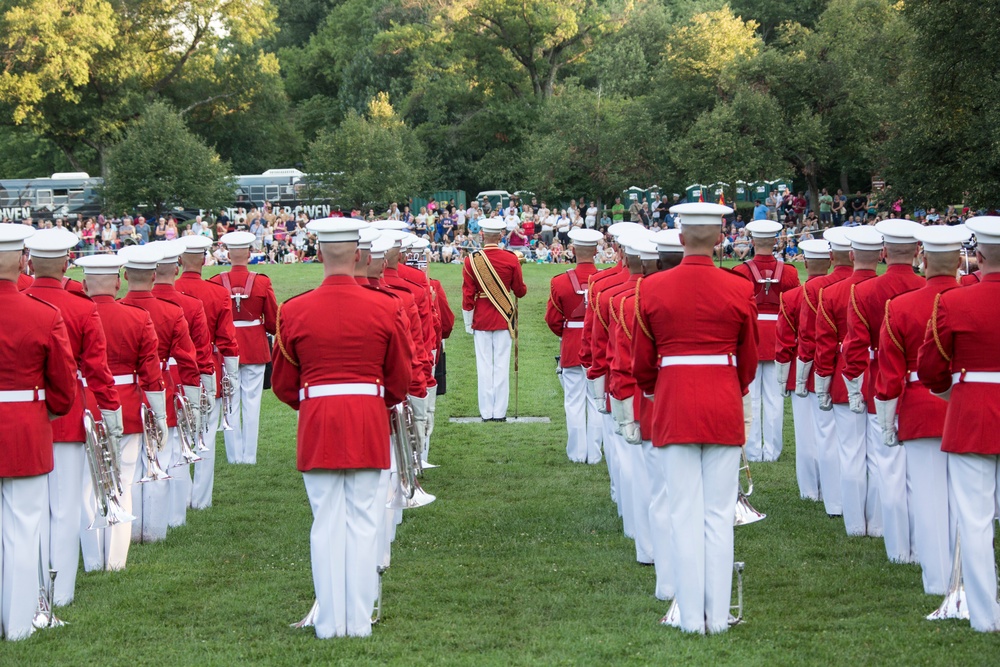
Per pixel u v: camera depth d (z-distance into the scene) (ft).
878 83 143.43
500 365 50.90
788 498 36.37
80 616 24.97
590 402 41.78
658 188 161.89
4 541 23.50
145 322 29.37
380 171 165.17
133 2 199.11
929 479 25.50
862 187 176.76
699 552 22.99
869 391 29.43
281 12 271.69
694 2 217.36
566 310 41.86
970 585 22.80
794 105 152.97
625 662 21.24
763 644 22.08
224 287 39.19
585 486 38.19
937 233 24.93
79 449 26.20
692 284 23.09
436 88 207.21
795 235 122.42
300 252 134.10
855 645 21.91
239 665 21.66
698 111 169.27
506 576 27.66
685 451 22.99
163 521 31.91
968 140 88.53
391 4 226.38
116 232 135.33
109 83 191.11
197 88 212.84
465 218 136.05
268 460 43.73
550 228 129.08
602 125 175.42
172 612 25.34
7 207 164.45
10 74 172.35
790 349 35.88
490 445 45.57
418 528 32.68
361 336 23.29
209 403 34.45
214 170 163.53
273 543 31.45
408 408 27.68
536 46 205.46
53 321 23.62
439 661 21.61
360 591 23.34
